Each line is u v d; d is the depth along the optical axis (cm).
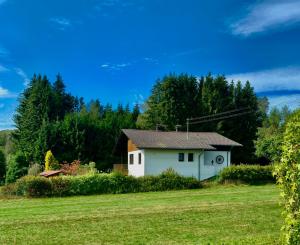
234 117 6378
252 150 6303
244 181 3556
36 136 6344
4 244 1338
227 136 6288
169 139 4331
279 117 8381
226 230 1484
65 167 4806
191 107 6359
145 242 1323
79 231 1529
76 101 10881
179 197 2628
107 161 5797
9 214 2008
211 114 6347
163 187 3234
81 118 6003
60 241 1367
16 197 2900
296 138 744
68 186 2991
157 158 4088
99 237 1417
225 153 4488
